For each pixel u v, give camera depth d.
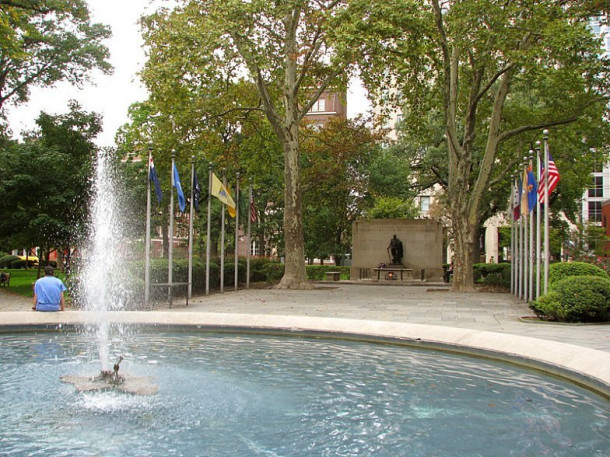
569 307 13.02
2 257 55.47
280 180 41.72
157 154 26.42
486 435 5.32
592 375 7.12
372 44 20.61
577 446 5.04
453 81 26.25
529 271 20.11
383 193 42.09
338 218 42.97
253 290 25.98
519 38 21.02
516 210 23.03
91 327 12.13
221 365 8.47
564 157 30.47
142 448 4.96
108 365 8.37
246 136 31.73
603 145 27.58
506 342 9.16
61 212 23.61
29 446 5.01
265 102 26.02
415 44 21.97
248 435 5.31
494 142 25.89
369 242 37.31
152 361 8.73
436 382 7.45
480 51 21.55
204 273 24.36
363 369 8.25
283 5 21.61
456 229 26.17
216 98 27.31
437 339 9.99
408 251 36.88
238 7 20.59
